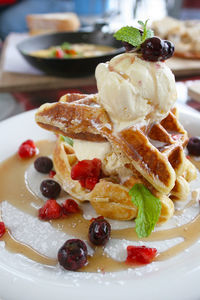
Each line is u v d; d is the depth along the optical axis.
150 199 0.32
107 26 0.80
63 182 0.37
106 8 1.34
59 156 0.38
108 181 0.34
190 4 1.23
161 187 0.32
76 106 0.33
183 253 0.30
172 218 0.34
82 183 0.35
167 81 0.31
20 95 0.59
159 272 0.29
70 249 0.29
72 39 0.79
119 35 0.31
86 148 0.35
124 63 0.31
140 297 0.27
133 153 0.32
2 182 0.39
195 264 0.29
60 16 0.99
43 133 0.46
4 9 1.29
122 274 0.29
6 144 0.44
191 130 0.45
